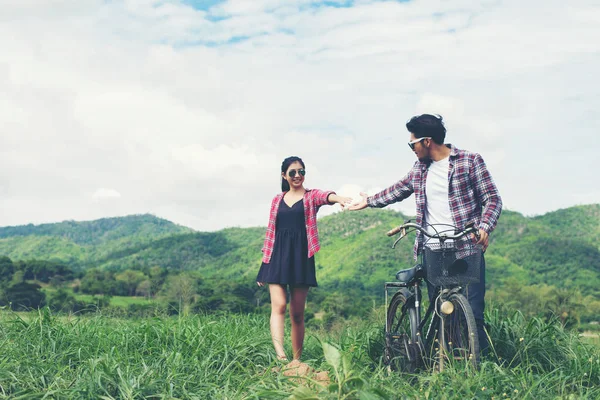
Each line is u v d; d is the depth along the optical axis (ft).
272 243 16.74
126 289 393.09
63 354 15.62
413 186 15.97
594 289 570.05
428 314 14.94
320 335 20.42
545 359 15.06
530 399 11.31
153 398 12.57
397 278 15.80
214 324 19.35
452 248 13.91
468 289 14.79
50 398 12.12
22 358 15.08
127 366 13.65
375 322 19.95
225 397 12.19
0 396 12.46
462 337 13.58
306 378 11.75
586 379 13.71
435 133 15.35
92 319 19.54
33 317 18.03
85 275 469.57
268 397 11.55
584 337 16.44
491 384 11.98
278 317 16.51
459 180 15.33
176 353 15.10
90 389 12.30
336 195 16.76
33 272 457.27
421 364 14.49
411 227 14.46
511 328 16.12
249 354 16.29
